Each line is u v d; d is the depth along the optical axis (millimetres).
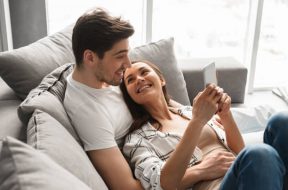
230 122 1512
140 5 2623
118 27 1268
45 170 796
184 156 1253
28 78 1591
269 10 2871
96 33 1256
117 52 1289
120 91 1521
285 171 1253
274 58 3035
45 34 2383
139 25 2678
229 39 2930
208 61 2238
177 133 1462
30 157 802
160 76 1647
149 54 1873
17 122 1391
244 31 2908
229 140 1530
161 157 1393
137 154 1382
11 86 1607
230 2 2811
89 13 1296
